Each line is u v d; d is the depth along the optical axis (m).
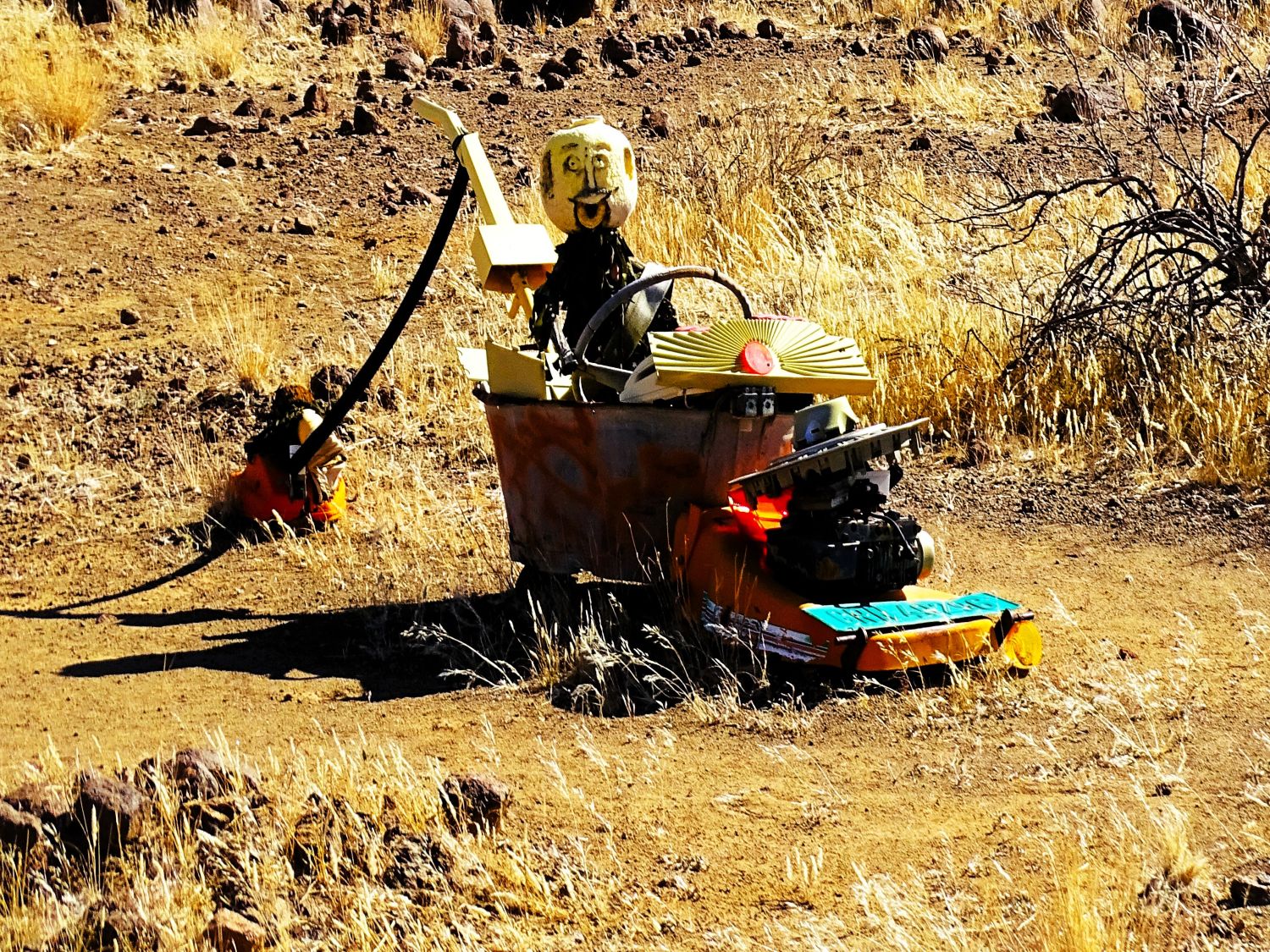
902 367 8.70
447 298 10.79
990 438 8.22
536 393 5.93
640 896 4.00
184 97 15.38
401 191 12.96
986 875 4.02
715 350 5.52
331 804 4.30
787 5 20.05
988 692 5.23
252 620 6.37
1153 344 8.31
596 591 6.37
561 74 16.69
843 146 13.68
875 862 4.13
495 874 4.09
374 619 6.21
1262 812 4.31
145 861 4.04
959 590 6.39
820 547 5.31
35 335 10.10
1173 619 5.97
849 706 5.17
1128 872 3.98
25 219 12.12
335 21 17.59
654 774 4.71
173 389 9.29
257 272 11.31
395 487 7.94
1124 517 7.19
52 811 4.19
